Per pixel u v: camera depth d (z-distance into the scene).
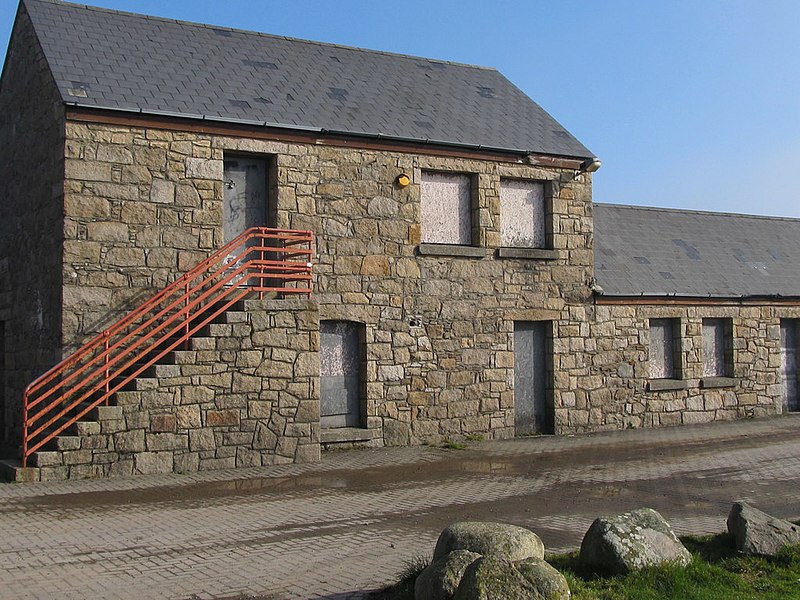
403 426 14.48
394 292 14.56
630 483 10.80
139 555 7.12
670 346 18.06
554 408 16.05
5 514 8.71
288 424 12.28
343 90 15.75
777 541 6.76
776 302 19.39
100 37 14.31
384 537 7.78
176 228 12.92
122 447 11.02
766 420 18.45
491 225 15.52
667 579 5.98
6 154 15.48
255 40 16.33
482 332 15.36
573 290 16.41
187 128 13.01
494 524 6.02
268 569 6.68
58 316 12.30
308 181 13.92
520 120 17.03
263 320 12.12
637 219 20.47
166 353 11.50
